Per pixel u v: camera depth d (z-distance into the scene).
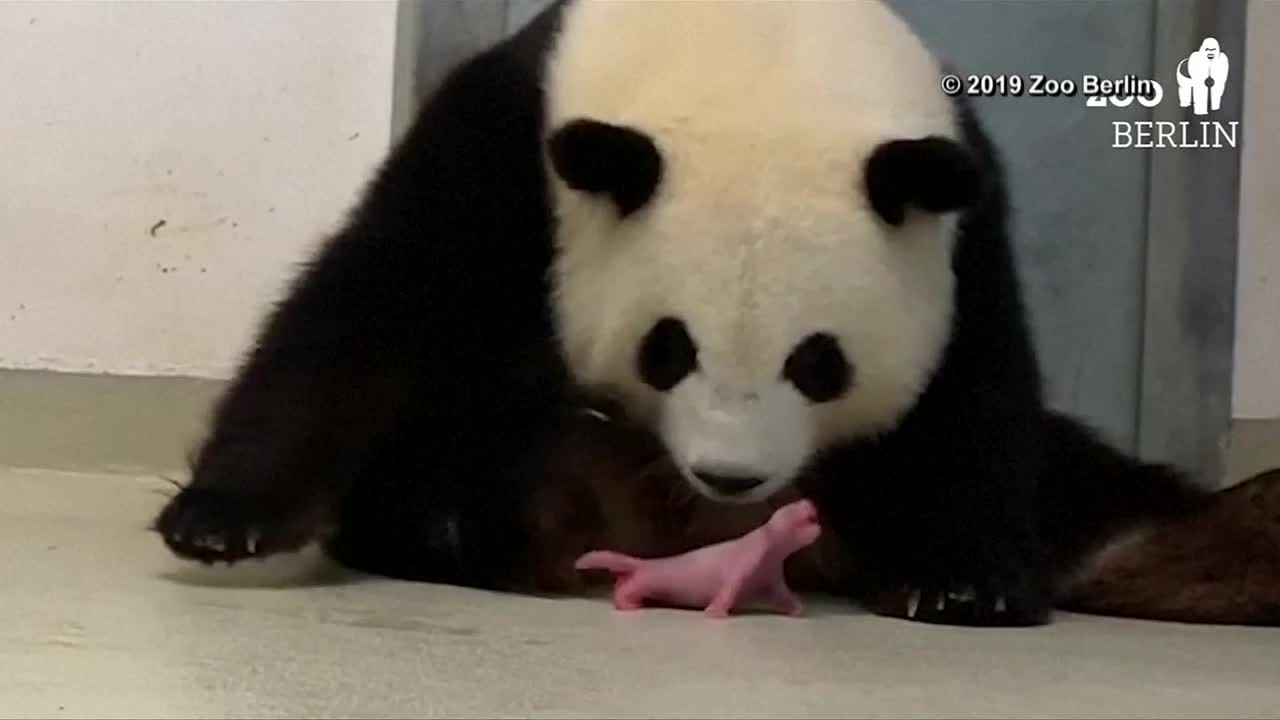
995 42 3.70
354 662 1.63
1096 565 2.39
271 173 3.65
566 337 2.23
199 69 3.62
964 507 2.22
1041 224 3.74
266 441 2.14
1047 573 2.31
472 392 2.31
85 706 1.39
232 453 2.14
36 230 3.58
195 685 1.49
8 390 3.56
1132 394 3.74
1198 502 2.48
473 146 2.26
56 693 1.43
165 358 3.63
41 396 3.58
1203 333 3.70
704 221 2.04
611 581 2.30
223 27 3.62
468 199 2.24
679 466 2.14
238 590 2.07
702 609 2.15
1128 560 2.39
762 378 2.04
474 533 2.27
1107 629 2.18
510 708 1.46
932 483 2.24
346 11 3.64
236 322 3.65
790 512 2.13
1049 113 3.71
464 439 2.31
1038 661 1.85
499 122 2.26
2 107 3.56
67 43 3.57
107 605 1.89
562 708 1.46
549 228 2.24
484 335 2.29
